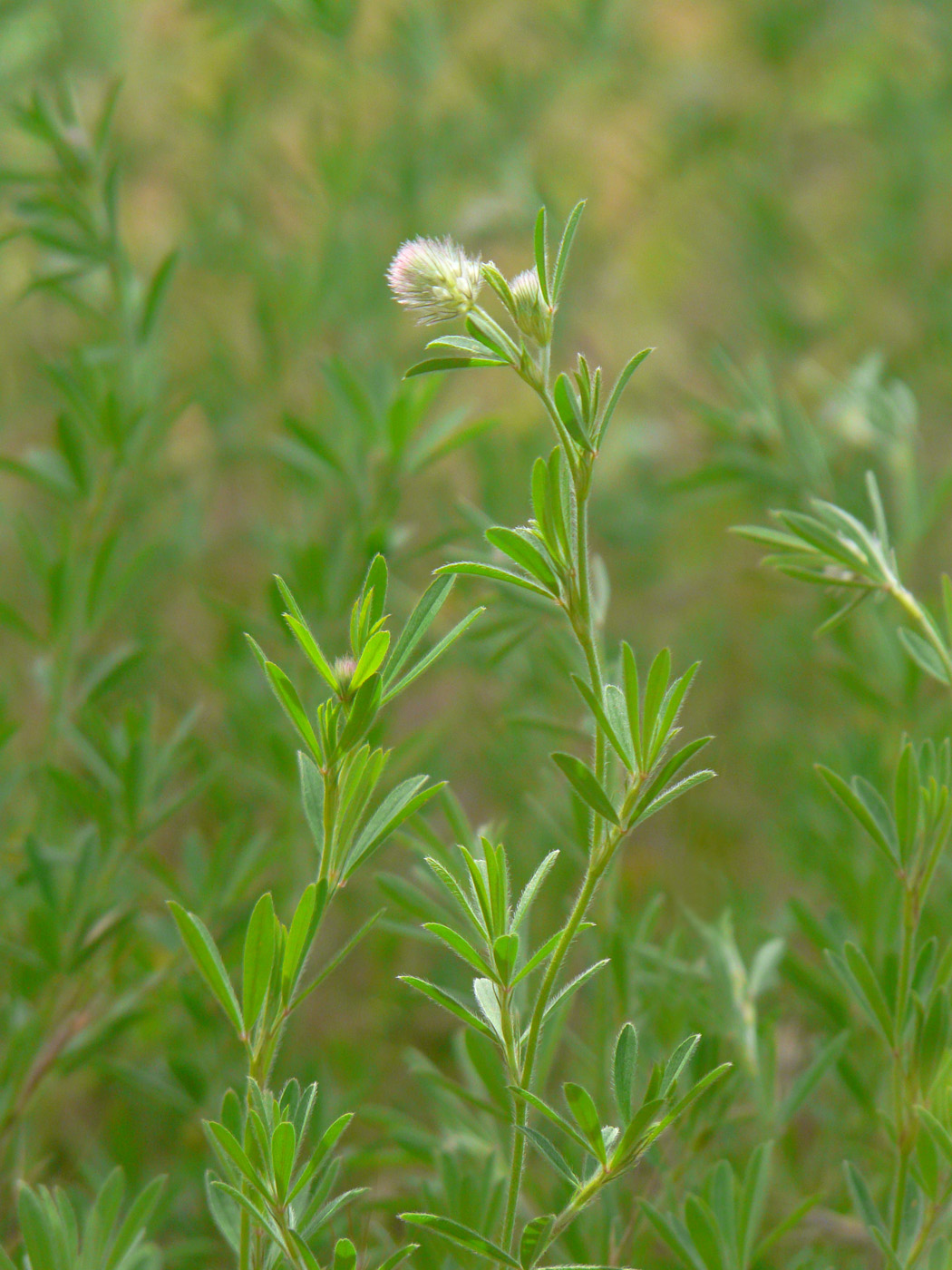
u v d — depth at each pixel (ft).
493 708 3.79
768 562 2.19
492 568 1.92
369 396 2.77
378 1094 3.00
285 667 3.17
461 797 3.76
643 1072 2.32
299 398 4.24
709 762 3.94
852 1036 2.39
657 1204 2.29
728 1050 2.32
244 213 4.44
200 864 2.54
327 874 1.93
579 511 1.91
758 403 3.11
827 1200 2.41
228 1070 2.53
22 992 2.40
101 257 2.95
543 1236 1.93
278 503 4.11
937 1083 2.05
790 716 3.92
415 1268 2.19
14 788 2.86
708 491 4.25
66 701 2.88
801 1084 2.25
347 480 2.80
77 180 2.96
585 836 2.35
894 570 2.18
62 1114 2.93
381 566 1.90
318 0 4.16
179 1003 2.68
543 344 1.91
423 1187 2.23
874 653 2.91
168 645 3.69
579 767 1.90
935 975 2.12
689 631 4.28
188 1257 2.40
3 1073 2.38
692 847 3.76
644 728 1.91
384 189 4.37
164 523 4.04
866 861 2.62
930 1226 2.06
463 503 2.57
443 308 1.91
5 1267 2.14
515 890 3.11
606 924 2.36
